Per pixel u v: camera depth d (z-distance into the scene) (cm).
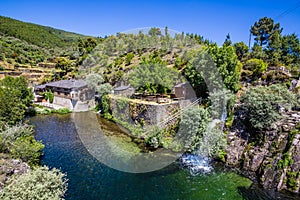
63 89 3725
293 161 1325
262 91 1686
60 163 1612
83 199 1185
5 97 2252
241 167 1567
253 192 1280
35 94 4469
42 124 2800
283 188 1291
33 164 1538
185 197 1223
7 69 5544
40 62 6750
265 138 1560
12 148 1484
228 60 2056
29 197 897
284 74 2375
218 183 1372
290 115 1591
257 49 3244
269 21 3750
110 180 1374
